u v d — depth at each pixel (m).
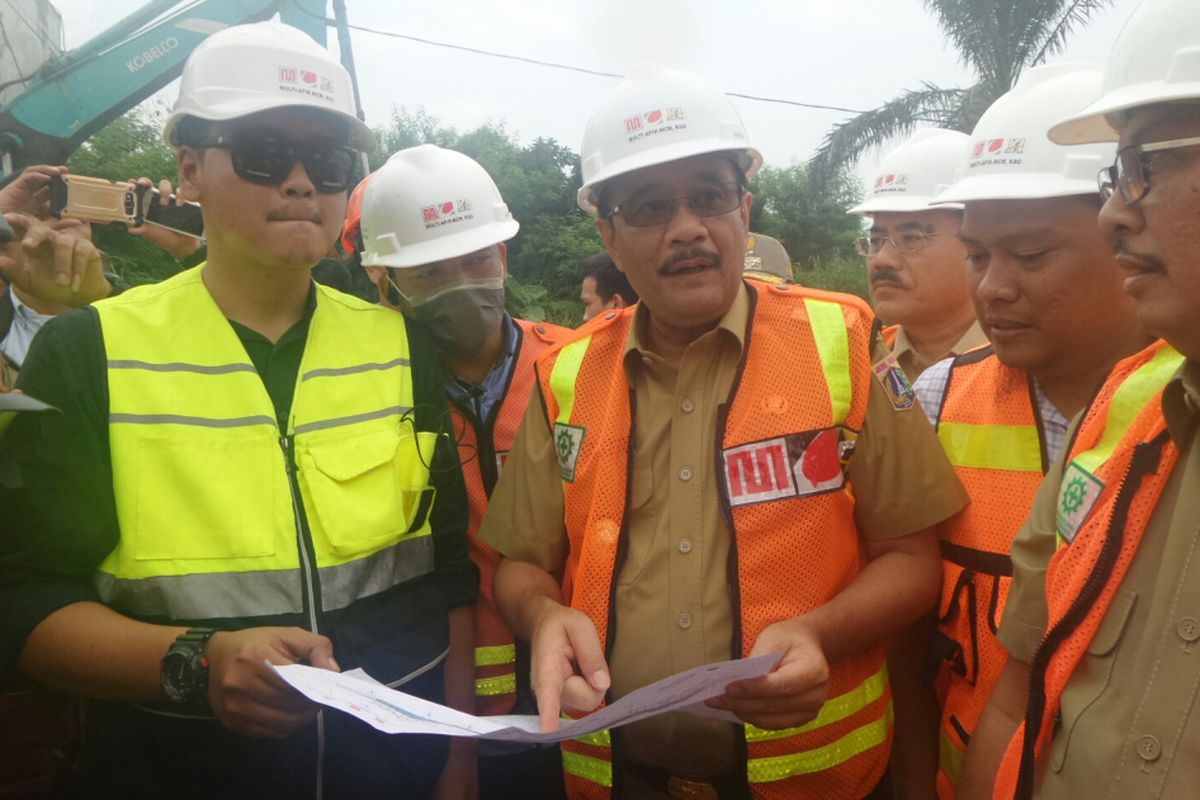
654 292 1.89
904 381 1.90
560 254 22.03
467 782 2.21
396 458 1.92
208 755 1.69
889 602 1.78
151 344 1.79
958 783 1.59
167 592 1.67
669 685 1.35
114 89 6.98
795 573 1.77
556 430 2.04
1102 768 1.15
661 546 1.84
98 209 2.77
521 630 1.98
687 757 1.84
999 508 1.90
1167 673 1.11
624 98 1.95
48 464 1.65
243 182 1.78
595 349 2.05
